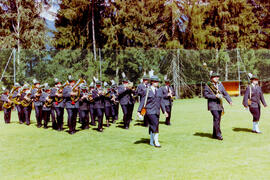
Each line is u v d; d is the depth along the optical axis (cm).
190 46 3106
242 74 3356
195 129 984
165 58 3008
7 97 1295
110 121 1298
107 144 768
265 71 3556
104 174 508
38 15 2608
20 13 2425
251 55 3453
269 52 3528
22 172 534
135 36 2866
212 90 791
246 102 877
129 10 2847
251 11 3622
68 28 2894
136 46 2959
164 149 692
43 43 2505
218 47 3319
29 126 1178
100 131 988
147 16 3038
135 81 2903
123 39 2984
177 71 2942
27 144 794
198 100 2612
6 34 2523
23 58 2386
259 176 480
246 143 737
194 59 3061
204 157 606
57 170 540
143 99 727
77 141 822
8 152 699
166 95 1091
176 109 1762
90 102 1131
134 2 2919
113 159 609
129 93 1058
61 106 1026
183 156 620
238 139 791
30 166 572
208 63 3152
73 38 2902
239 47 3359
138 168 539
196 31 3020
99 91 996
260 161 568
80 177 495
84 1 2697
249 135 847
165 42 3034
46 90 1127
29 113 1238
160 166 548
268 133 877
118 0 2805
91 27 3012
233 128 979
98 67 2766
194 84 3159
